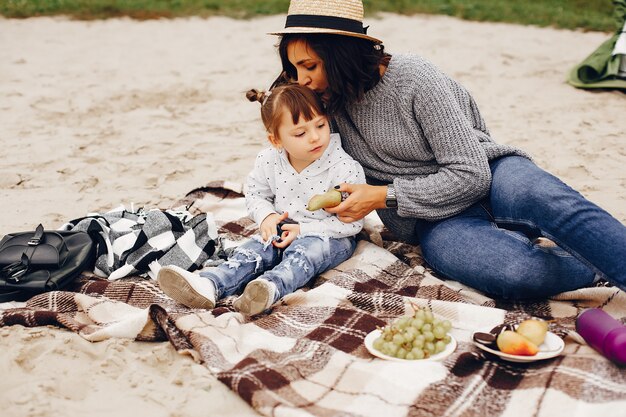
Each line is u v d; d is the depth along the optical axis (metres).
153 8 14.03
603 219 3.22
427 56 10.73
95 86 8.76
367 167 4.05
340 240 3.98
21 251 3.91
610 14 15.01
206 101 8.27
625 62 8.59
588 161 6.18
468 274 3.69
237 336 3.27
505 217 3.59
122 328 3.35
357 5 3.66
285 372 2.97
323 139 3.77
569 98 8.35
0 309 3.69
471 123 3.92
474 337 3.12
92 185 5.67
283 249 3.96
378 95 3.75
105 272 4.06
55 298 3.68
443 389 2.82
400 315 3.51
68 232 4.10
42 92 8.42
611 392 2.73
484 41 12.05
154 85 8.88
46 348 3.28
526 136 6.92
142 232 4.14
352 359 3.08
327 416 2.68
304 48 3.61
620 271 3.16
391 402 2.77
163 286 3.57
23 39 11.44
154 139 6.86
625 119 7.48
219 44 11.58
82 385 3.02
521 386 2.86
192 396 2.90
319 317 3.47
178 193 5.52
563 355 3.04
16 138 6.80
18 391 2.95
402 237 4.22
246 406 2.86
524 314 3.37
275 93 3.76
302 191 4.00
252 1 15.05
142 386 3.00
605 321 3.02
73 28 12.40
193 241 4.15
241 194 5.13
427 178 3.75
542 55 10.95
